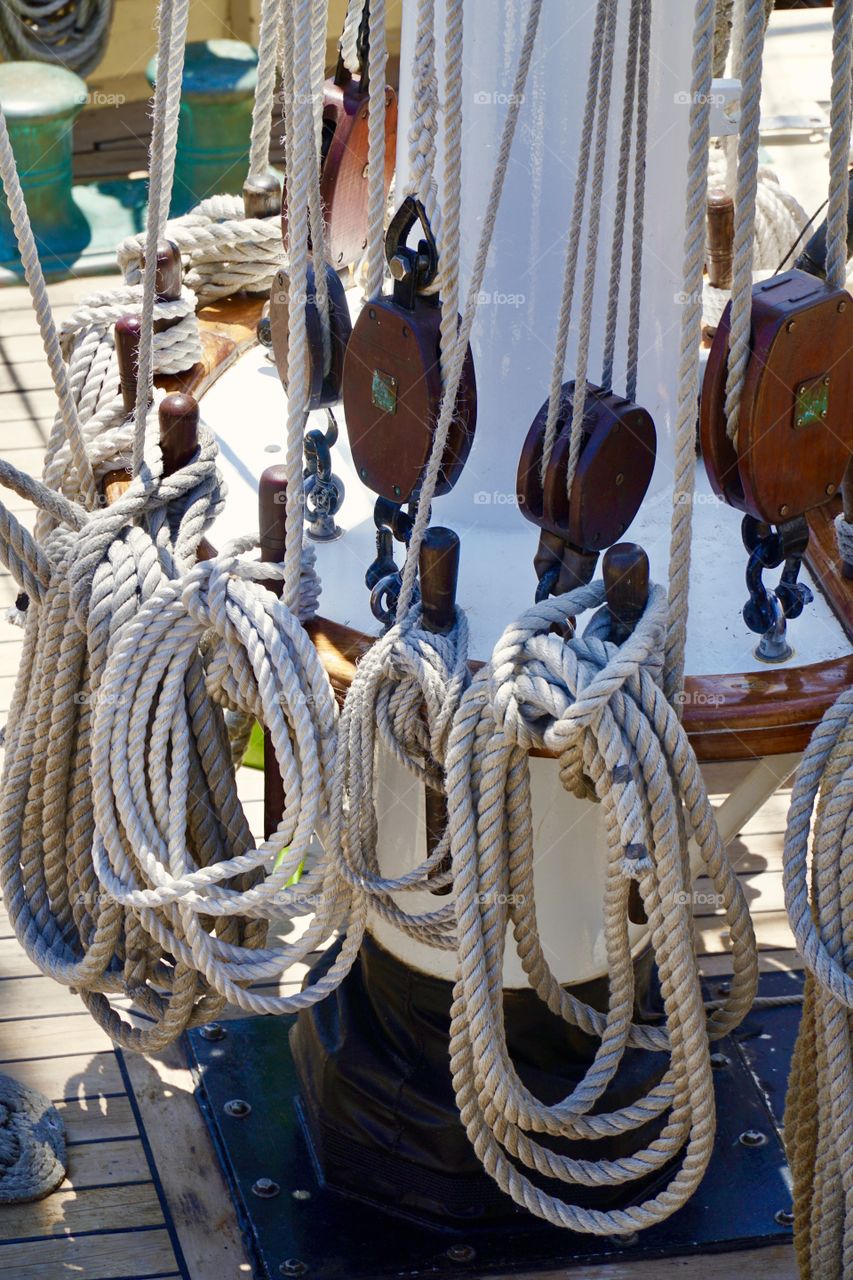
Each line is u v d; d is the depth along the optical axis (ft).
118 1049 9.36
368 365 6.84
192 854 7.57
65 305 17.33
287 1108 8.98
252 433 8.77
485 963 6.39
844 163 6.17
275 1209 8.41
